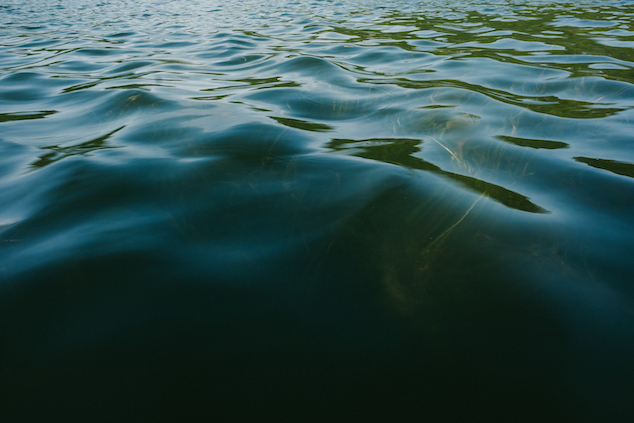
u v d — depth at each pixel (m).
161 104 3.45
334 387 1.05
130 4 15.04
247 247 1.58
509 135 2.70
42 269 1.44
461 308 1.29
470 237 1.63
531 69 4.68
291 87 4.07
